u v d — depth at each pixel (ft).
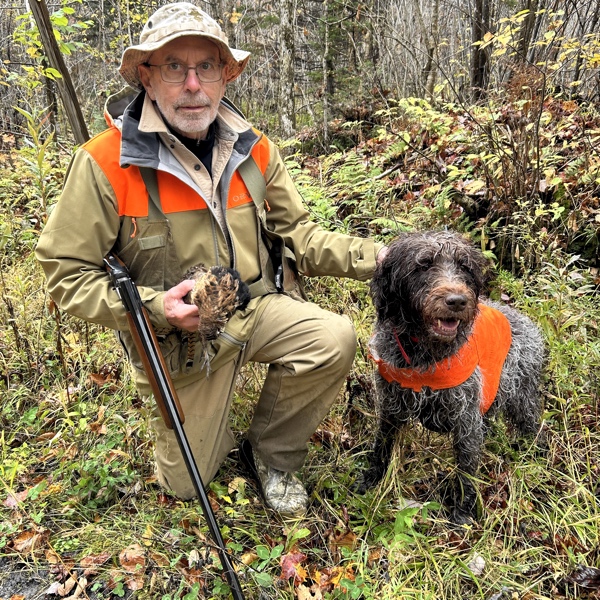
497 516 9.79
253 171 9.79
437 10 30.48
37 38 18.51
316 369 9.57
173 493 10.16
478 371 10.09
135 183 8.81
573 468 10.79
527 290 14.85
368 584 8.81
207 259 9.33
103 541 9.53
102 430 10.99
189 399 9.72
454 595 8.78
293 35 32.12
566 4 24.12
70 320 14.35
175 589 8.80
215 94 9.04
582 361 12.30
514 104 18.15
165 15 8.72
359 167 19.90
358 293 15.02
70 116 15.01
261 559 9.15
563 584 8.98
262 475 10.53
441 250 9.18
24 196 19.61
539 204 15.55
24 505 10.02
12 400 12.33
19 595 8.73
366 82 32.35
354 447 11.54
